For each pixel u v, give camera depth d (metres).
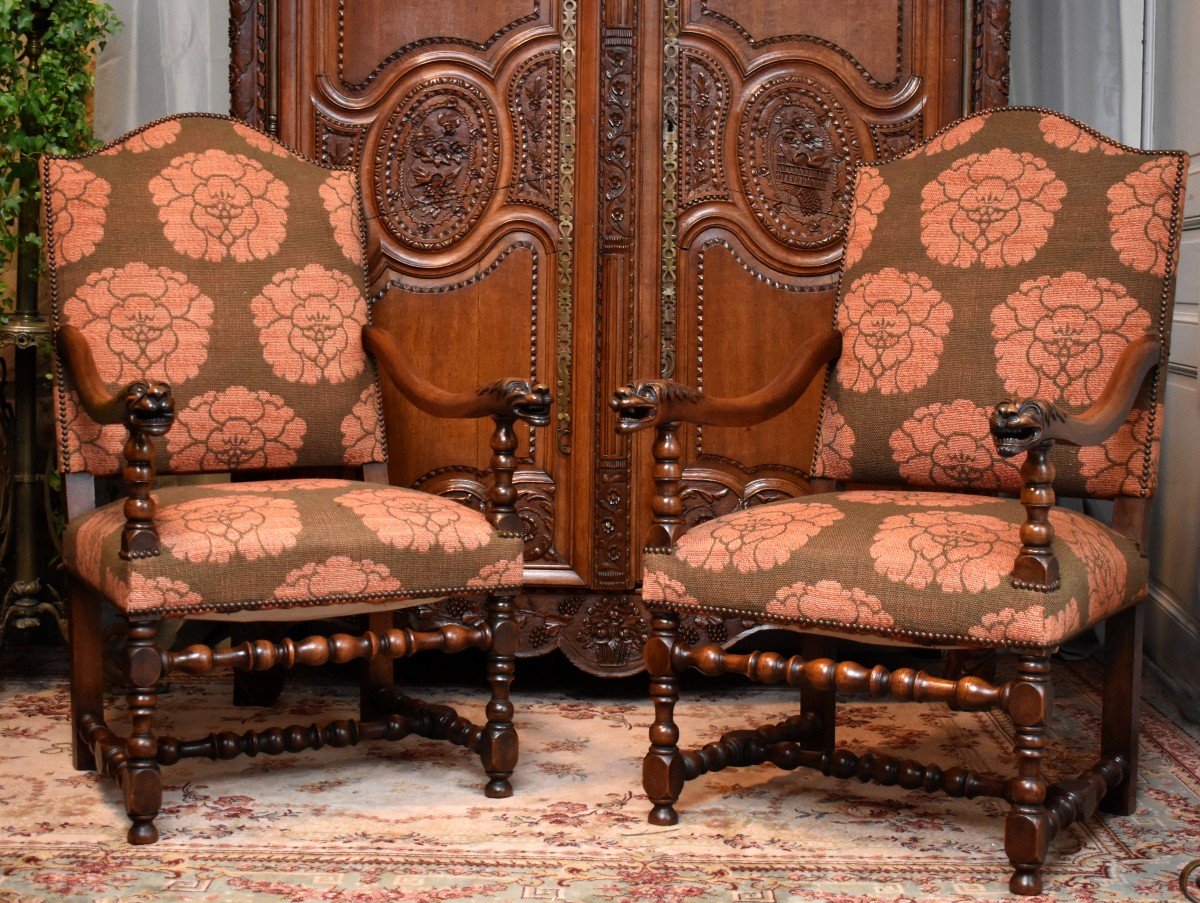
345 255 2.72
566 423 3.02
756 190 3.01
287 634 3.35
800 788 2.45
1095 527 2.23
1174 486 3.28
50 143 3.10
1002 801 2.39
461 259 3.02
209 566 2.11
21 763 2.55
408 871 2.05
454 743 2.51
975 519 2.12
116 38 3.48
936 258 2.49
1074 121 2.45
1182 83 3.19
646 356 3.01
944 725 2.85
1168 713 2.97
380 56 3.02
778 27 3.00
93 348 2.50
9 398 3.55
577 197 2.99
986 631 1.94
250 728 2.81
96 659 2.50
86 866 2.06
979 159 2.50
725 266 3.02
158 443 2.53
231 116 2.99
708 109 3.00
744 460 3.04
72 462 2.47
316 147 3.02
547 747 2.68
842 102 3.02
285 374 2.63
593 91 2.96
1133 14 3.43
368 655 2.28
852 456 2.54
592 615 3.02
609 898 1.96
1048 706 1.95
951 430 2.44
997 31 2.97
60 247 2.53
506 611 2.38
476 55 3.00
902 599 1.99
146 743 2.15
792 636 3.40
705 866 2.08
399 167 3.03
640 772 2.53
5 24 2.97
